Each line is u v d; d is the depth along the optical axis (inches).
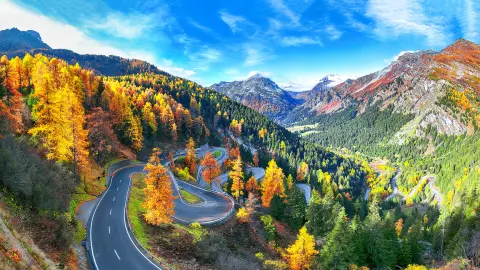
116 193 1780.3
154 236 1264.8
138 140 3186.5
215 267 1165.1
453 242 1895.9
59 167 1389.0
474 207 2265.0
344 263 1375.5
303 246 1469.0
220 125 6766.7
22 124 1665.8
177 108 4697.3
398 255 1692.9
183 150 4121.6
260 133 7691.9
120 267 953.5
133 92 4881.9
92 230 1197.7
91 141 2207.2
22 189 921.5
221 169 3747.5
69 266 810.2
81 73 3075.8
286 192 2765.7
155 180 1326.3
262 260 1517.0
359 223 1759.4
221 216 1840.6
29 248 676.7
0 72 2132.1
